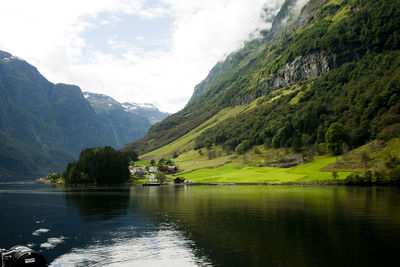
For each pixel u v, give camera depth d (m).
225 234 48.03
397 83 199.00
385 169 137.25
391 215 60.22
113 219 64.62
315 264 33.66
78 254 40.06
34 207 86.56
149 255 38.97
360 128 192.00
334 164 170.88
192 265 34.88
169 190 142.00
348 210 67.06
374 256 35.91
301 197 93.44
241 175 190.75
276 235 46.38
